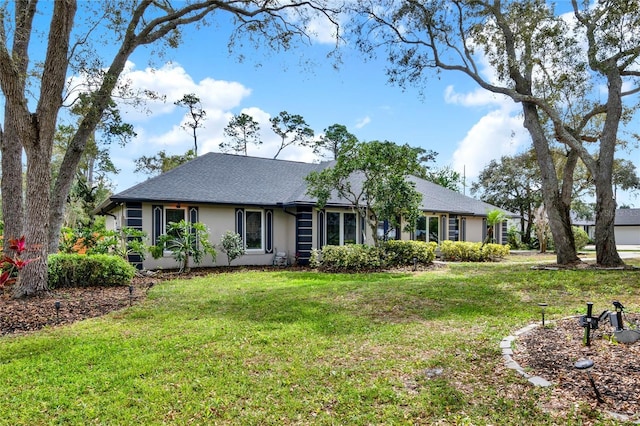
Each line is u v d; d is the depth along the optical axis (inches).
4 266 329.7
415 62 573.6
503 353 185.3
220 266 603.5
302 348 205.9
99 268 405.7
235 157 740.7
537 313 269.4
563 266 502.0
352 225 668.1
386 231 708.0
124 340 221.5
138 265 530.9
